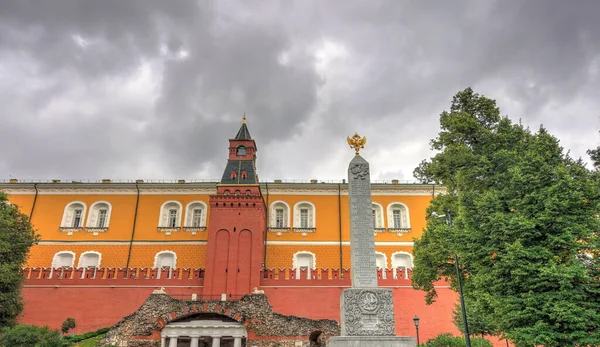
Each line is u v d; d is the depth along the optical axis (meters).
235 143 55.81
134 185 58.56
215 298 43.62
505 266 23.81
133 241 55.75
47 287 43.25
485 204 26.55
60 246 55.31
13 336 28.23
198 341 36.69
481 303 25.95
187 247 55.28
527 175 25.45
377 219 58.09
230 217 48.50
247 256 46.59
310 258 55.84
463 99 37.59
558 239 22.98
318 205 58.75
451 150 34.09
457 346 31.58
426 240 33.59
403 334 41.31
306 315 42.75
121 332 35.22
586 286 22.25
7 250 35.94
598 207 23.50
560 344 21.78
